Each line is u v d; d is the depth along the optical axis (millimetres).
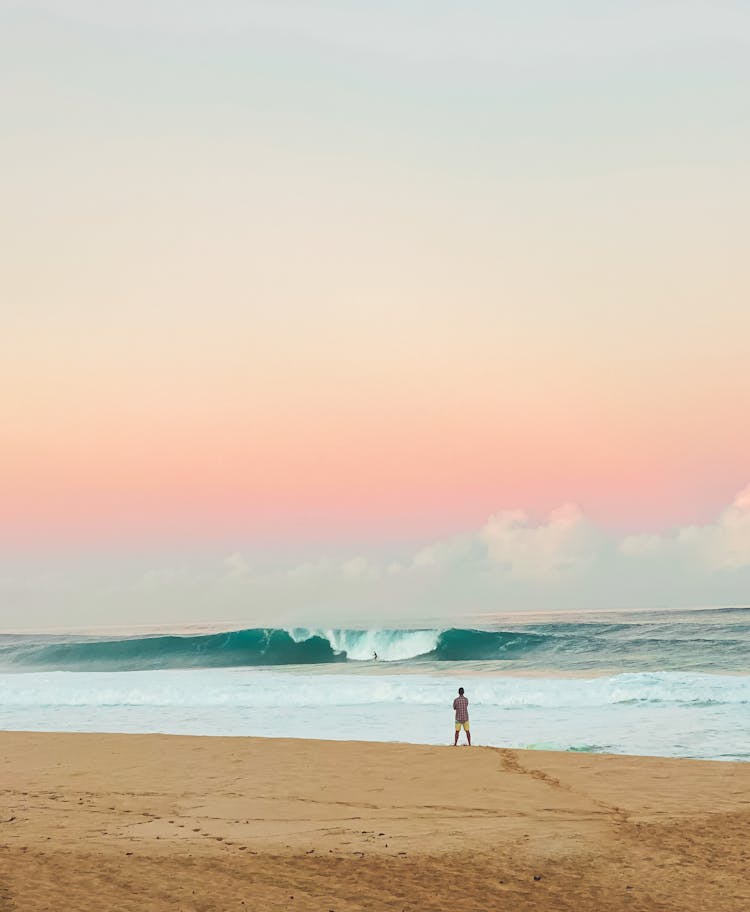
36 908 7160
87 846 9305
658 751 18078
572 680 31141
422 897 7766
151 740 17781
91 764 15094
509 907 7543
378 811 11383
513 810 11398
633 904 7645
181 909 7273
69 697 27562
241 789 12930
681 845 9547
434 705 25625
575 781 13406
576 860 8945
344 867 8625
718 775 13867
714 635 61562
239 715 24109
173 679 35000
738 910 7496
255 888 7918
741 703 25516
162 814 11188
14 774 14172
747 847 9461
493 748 16750
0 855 8852
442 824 10578
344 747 16859
